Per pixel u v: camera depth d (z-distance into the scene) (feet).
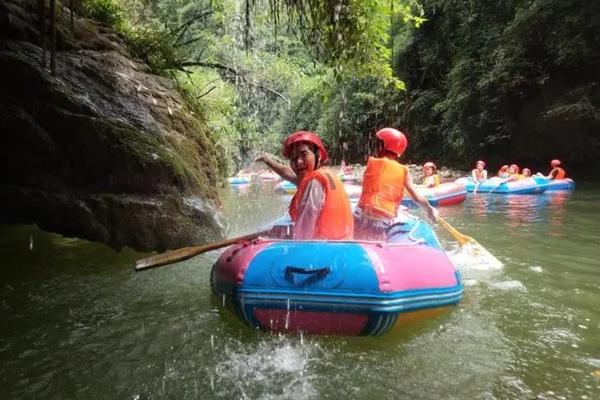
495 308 11.19
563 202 30.19
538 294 12.17
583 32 41.34
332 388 7.77
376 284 9.02
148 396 7.55
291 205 11.23
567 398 7.36
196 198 16.26
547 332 9.84
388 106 72.38
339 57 19.90
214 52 35.60
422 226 12.85
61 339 9.53
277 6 18.43
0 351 9.02
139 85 17.80
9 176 13.85
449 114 57.41
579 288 12.63
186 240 15.15
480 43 54.13
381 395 7.55
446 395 7.52
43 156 14.06
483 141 53.72
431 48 62.44
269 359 8.71
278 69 34.45
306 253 9.49
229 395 7.57
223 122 34.71
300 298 9.07
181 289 12.48
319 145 11.39
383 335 9.50
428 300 9.89
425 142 66.44
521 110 49.14
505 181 37.06
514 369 8.30
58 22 16.76
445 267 10.94
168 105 18.49
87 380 8.00
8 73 13.83
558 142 46.32
